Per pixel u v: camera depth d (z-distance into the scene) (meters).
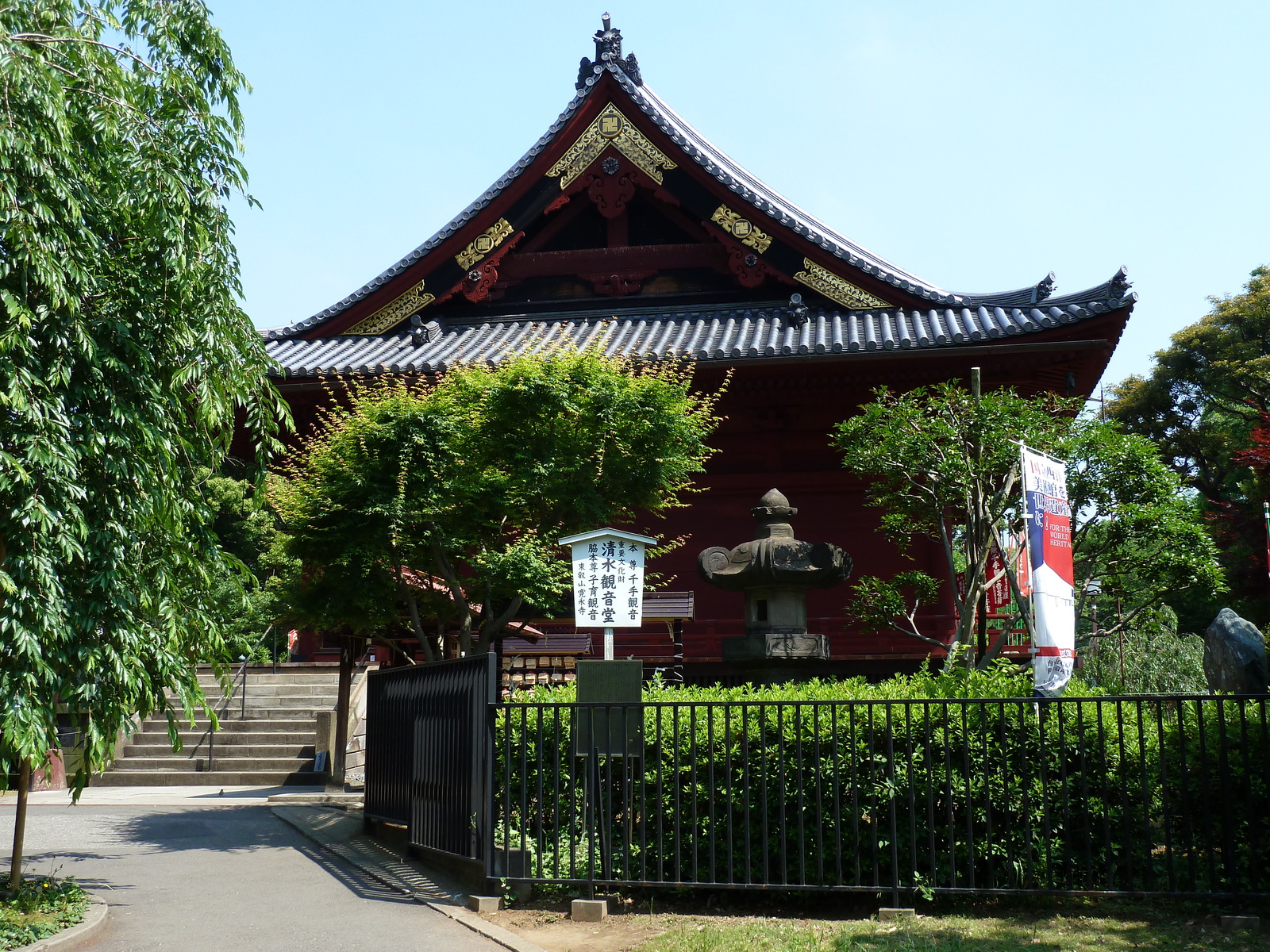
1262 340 40.34
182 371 8.31
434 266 21.97
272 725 20.09
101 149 8.27
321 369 18.23
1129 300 17.05
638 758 8.67
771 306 21.91
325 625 13.16
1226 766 7.43
